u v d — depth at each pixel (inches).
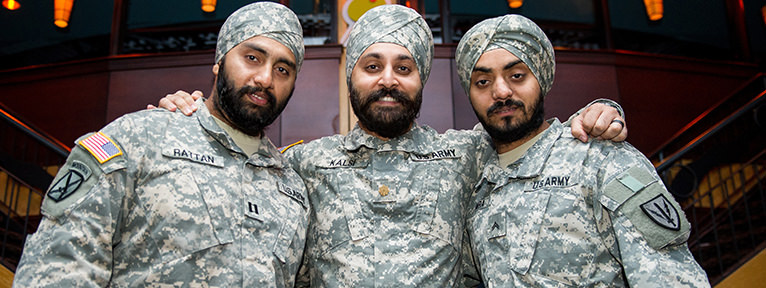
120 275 53.7
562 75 215.3
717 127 142.4
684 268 53.2
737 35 245.9
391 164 69.5
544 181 62.0
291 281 61.3
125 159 54.9
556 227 58.6
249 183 61.7
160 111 62.3
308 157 72.5
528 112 65.4
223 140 62.0
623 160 59.5
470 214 70.6
